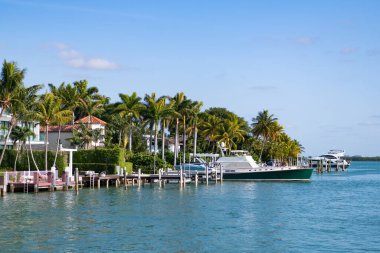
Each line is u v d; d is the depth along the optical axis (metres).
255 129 143.00
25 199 54.97
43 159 79.56
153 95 106.19
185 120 113.19
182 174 80.00
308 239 35.06
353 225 40.91
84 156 83.75
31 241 32.97
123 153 84.69
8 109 72.56
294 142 183.88
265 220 43.22
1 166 79.00
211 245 32.78
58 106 76.50
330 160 187.12
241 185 85.38
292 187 83.81
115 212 46.44
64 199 55.97
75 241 33.19
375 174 159.25
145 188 76.12
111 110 109.75
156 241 33.66
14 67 68.50
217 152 134.88
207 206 52.56
